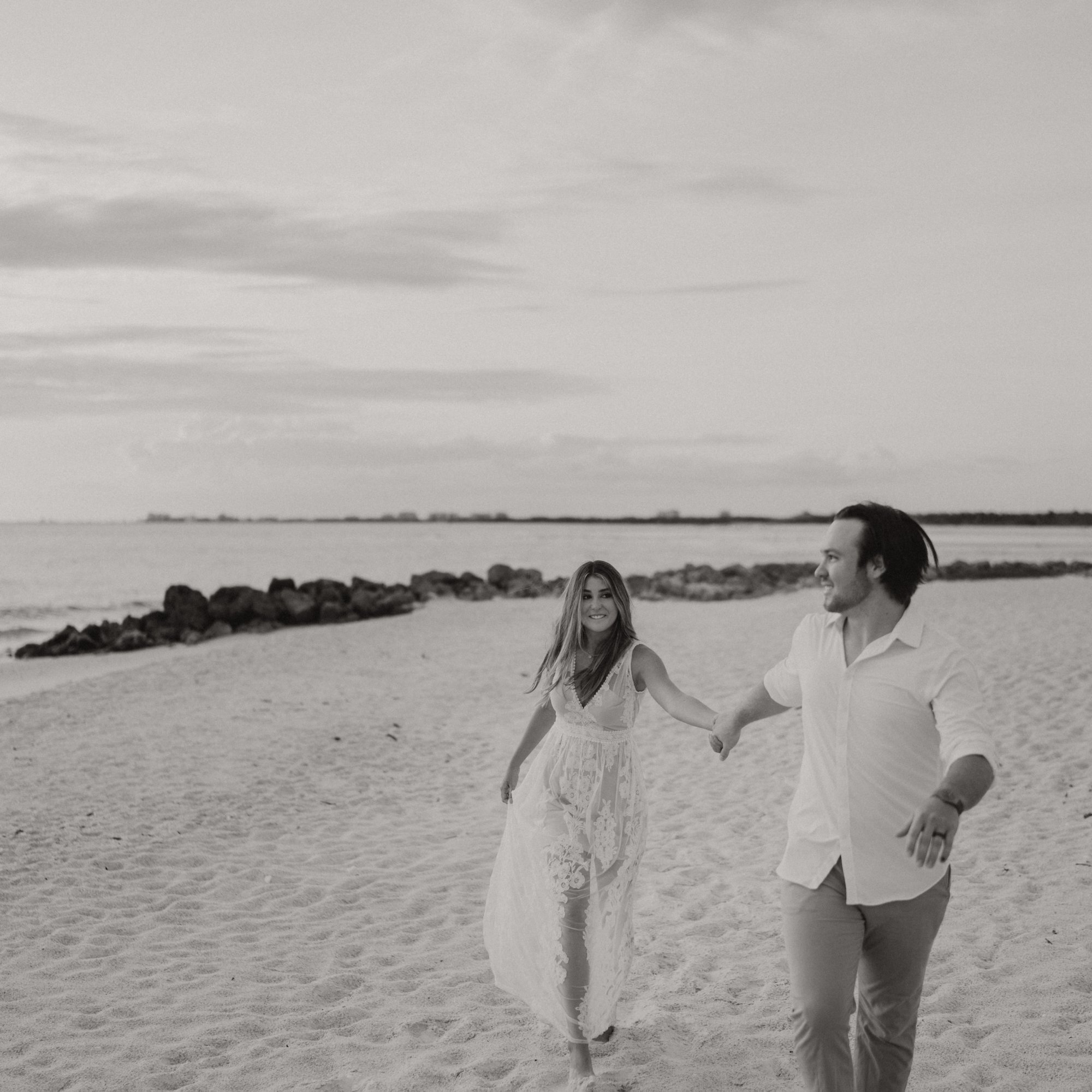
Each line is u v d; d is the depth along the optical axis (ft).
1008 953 16.02
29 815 25.66
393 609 86.63
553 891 12.59
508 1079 12.60
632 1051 13.17
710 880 20.45
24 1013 14.76
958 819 8.70
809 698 10.00
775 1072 12.56
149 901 19.74
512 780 14.35
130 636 69.00
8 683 54.80
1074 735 31.30
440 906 19.39
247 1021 14.37
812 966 9.62
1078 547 303.68
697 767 30.35
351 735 35.50
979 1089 12.00
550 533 608.19
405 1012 14.71
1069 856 20.93
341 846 23.38
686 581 115.65
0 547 344.69
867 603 9.87
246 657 56.24
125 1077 12.82
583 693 13.12
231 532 652.89
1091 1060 12.51
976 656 46.16
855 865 9.58
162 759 31.94
